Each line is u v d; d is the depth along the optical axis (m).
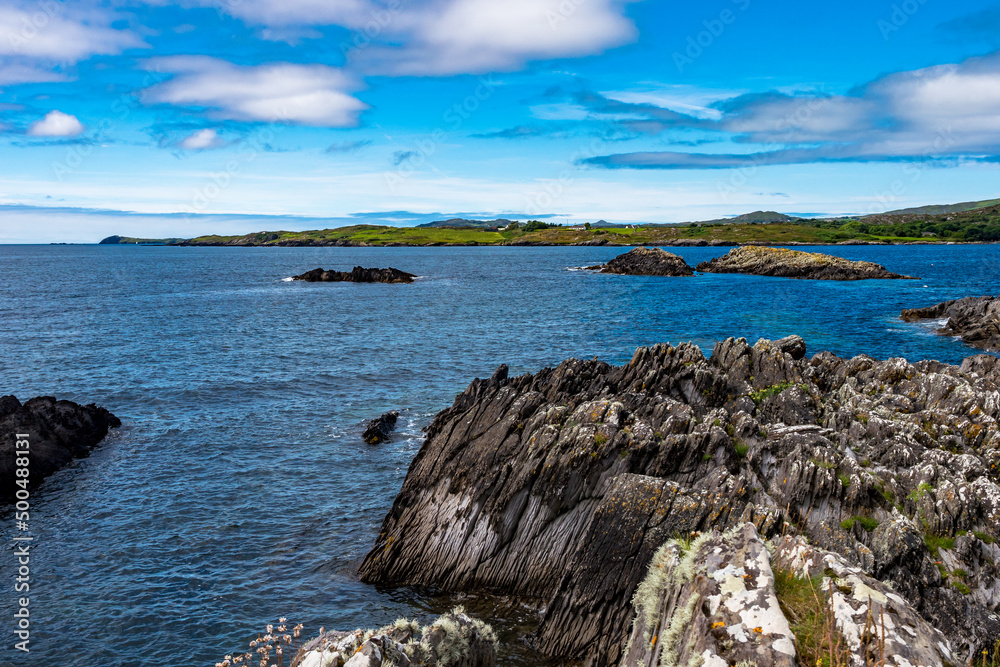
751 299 117.44
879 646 8.83
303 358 66.06
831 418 29.69
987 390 32.66
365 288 148.62
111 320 94.06
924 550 18.97
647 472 24.61
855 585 10.10
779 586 10.45
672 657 9.95
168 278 181.88
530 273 195.75
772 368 38.44
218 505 31.89
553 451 25.36
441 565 25.83
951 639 17.36
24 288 147.38
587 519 24.42
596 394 35.12
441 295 131.62
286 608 23.84
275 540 28.66
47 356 66.56
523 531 25.17
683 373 35.75
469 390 36.69
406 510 28.08
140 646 21.58
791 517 21.70
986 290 126.88
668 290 137.12
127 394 51.72
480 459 27.47
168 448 39.47
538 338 77.88
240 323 91.19
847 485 21.81
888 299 114.88
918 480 22.02
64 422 38.84
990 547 19.02
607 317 95.69
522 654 21.28
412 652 11.86
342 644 11.34
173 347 72.06
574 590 21.66
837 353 66.44
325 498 32.72
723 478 22.25
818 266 166.12
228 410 47.38
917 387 34.12
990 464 24.77
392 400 50.16
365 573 26.19
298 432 42.41
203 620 22.98
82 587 24.89
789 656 8.84
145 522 30.11
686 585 11.08
